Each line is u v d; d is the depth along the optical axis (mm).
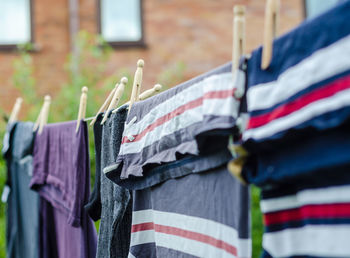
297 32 783
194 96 1055
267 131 791
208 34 4727
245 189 932
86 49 4508
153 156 1218
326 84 716
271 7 841
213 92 954
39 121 2049
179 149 1081
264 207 863
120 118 1440
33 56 4629
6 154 2369
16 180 2355
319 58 732
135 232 1371
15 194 2354
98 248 1494
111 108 1524
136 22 4773
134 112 1348
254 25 4711
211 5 4750
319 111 714
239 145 841
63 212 1790
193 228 1117
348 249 723
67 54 4684
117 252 1439
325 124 700
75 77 3895
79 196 1644
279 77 808
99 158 1592
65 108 3705
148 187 1357
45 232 2012
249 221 925
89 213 1595
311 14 4754
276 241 848
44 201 2029
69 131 1764
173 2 4738
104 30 4738
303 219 809
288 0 4762
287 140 775
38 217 2035
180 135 1103
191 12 4738
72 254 1803
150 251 1356
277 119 785
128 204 1474
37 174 1946
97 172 1590
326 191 757
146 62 4668
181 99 1107
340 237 734
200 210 1097
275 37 849
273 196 857
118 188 1386
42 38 4676
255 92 841
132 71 4641
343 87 688
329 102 702
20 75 3914
